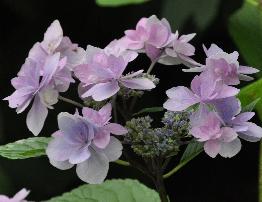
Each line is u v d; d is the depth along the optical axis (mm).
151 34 715
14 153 695
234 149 643
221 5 1042
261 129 651
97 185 792
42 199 1079
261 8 870
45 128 1072
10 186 1074
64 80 677
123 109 693
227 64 669
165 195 688
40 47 711
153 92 1077
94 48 682
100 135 635
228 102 647
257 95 751
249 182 1087
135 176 1074
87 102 682
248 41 870
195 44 1062
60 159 638
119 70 661
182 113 668
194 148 703
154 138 664
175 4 1057
